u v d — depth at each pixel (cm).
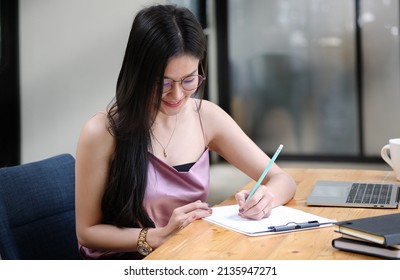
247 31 579
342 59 558
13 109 362
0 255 164
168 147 166
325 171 211
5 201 156
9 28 357
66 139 364
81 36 357
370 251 115
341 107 564
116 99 154
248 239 129
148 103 148
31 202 162
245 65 585
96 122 155
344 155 567
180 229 145
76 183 157
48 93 363
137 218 157
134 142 154
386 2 539
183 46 143
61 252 167
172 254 120
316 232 134
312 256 117
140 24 144
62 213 170
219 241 128
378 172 206
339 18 554
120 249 152
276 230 134
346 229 118
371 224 118
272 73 580
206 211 148
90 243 155
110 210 157
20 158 366
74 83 360
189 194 162
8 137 360
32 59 362
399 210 153
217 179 518
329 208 157
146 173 156
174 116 169
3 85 356
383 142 552
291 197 165
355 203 157
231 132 178
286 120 580
